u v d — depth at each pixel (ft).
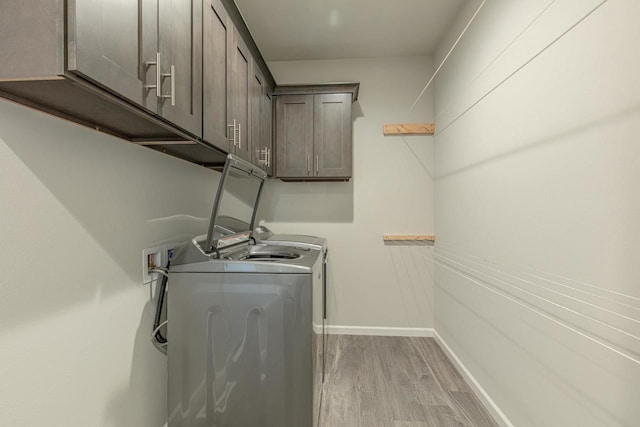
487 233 6.15
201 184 6.40
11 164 2.57
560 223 4.10
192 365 4.38
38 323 2.80
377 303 10.00
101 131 3.50
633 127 3.07
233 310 4.32
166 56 3.19
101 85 2.32
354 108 10.02
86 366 3.35
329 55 9.77
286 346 4.25
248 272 4.30
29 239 2.72
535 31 4.60
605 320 3.40
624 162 3.17
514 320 5.21
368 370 7.68
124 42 2.57
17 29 2.11
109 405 3.69
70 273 3.15
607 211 3.36
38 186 2.81
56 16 2.07
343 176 9.11
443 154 8.84
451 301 8.21
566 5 3.96
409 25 8.16
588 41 3.62
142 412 4.30
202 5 4.09
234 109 5.38
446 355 8.49
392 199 9.95
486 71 6.15
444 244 8.77
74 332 3.19
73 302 3.18
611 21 3.30
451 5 7.34
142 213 4.37
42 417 2.83
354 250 10.03
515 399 5.20
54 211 2.97
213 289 4.35
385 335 9.92
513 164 5.21
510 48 5.28
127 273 4.04
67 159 3.11
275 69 10.09
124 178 3.98
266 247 6.66
